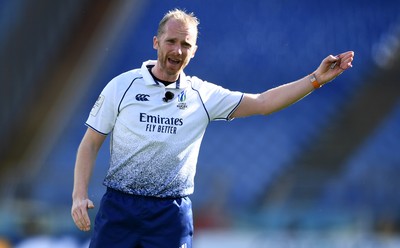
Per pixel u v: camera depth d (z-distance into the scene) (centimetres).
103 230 1469
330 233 3475
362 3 5906
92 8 4856
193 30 1435
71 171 3631
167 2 5650
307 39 5791
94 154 1483
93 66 5022
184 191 1477
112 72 5244
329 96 5375
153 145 1446
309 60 5709
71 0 4844
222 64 5612
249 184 4778
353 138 5169
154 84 1455
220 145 5031
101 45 4991
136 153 1452
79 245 3184
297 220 3500
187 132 1462
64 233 3222
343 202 3709
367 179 3903
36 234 3212
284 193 3797
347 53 1470
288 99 1487
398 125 5216
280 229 3462
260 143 5081
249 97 1496
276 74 5609
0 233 3186
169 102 1455
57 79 4853
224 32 5781
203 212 3550
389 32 5825
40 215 3284
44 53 4831
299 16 5872
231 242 3438
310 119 5247
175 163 1462
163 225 1461
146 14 5553
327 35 5819
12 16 4850
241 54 5684
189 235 1491
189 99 1469
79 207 1427
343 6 5919
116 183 1469
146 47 5397
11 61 4784
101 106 1469
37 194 3522
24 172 4322
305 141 5128
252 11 5872
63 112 4906
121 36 5269
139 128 1447
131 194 1462
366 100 5331
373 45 5750
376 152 5062
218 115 1495
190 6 5809
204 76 5547
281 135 5141
